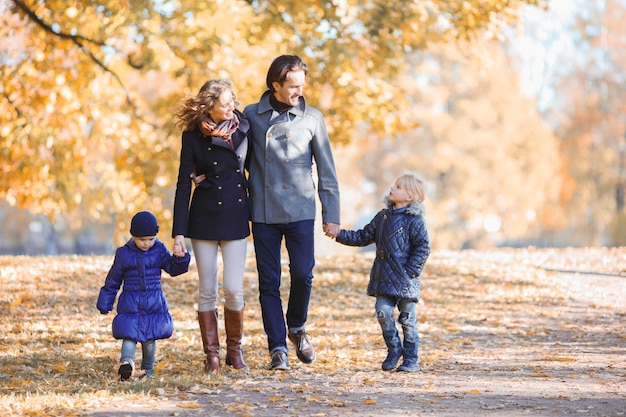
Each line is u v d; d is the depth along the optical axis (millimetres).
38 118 29172
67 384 11914
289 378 12344
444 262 28828
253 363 13672
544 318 20531
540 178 82375
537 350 15680
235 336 13055
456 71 81688
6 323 18094
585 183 88562
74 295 21969
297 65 12852
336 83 30297
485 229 84562
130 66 28734
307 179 13055
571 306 22391
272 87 12992
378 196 84438
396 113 31094
